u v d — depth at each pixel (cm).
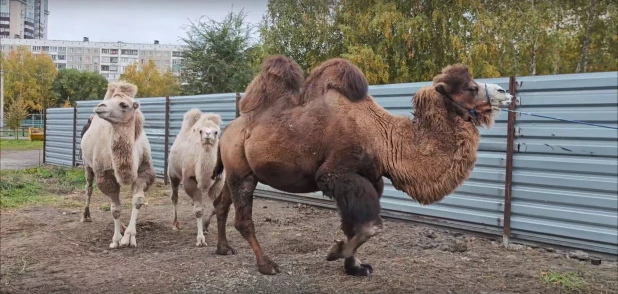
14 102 4675
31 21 16362
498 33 2034
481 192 733
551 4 2175
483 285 516
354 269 542
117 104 648
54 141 1908
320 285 512
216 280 533
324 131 472
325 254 633
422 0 2150
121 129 659
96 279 548
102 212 945
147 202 1055
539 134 669
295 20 2477
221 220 637
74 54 11856
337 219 864
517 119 691
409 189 465
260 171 507
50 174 1491
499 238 721
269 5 2550
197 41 3019
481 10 2078
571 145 642
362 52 2012
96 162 687
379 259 611
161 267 586
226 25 2991
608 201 614
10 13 15238
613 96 604
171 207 993
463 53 2030
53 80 6519
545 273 556
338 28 2345
